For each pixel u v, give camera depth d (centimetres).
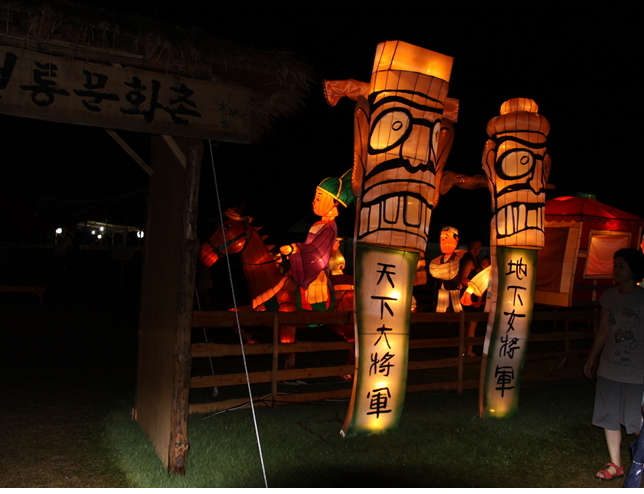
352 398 492
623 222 847
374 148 491
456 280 962
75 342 873
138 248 2055
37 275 1670
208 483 383
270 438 479
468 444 491
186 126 379
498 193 569
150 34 358
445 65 502
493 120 577
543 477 429
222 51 382
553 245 850
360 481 403
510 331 568
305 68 418
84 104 349
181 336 398
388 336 500
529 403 628
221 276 2045
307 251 681
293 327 698
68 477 391
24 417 512
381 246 491
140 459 420
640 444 375
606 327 434
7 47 330
